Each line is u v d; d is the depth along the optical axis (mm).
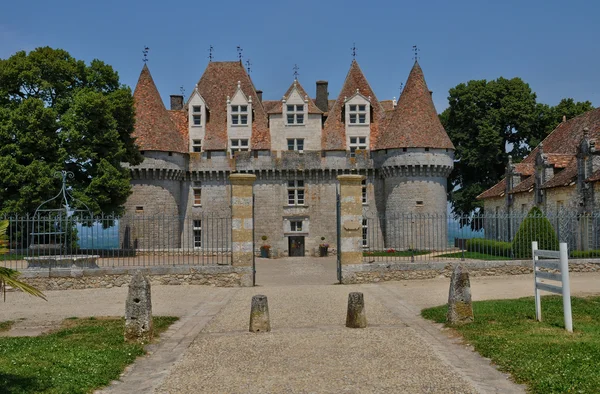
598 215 27312
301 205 47281
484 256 29734
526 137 54312
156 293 19625
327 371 9203
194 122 49406
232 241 21609
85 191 35656
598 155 29484
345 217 22000
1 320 15195
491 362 9578
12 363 9562
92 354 10234
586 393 7598
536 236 27375
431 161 44531
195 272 21578
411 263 22438
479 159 53500
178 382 8773
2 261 28016
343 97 50531
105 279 21391
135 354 10523
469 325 12523
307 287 20812
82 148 35500
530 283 21000
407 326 13109
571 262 23969
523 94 53094
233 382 8695
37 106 33375
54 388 8203
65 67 36656
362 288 20281
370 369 9266
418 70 46812
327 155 47156
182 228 47312
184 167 47094
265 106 55375
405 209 44906
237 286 21344
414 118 45281
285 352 10602
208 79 52094
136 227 44500
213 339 11930
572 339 10820
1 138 33562
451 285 13133
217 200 47344
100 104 35250
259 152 47156
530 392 7945
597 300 16094
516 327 12188
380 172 46969
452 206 57469
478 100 53594
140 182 44844
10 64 35375
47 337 12469
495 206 44844
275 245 46969
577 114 52406
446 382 8453
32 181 33062
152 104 46219
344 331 12547
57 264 22141
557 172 35188
